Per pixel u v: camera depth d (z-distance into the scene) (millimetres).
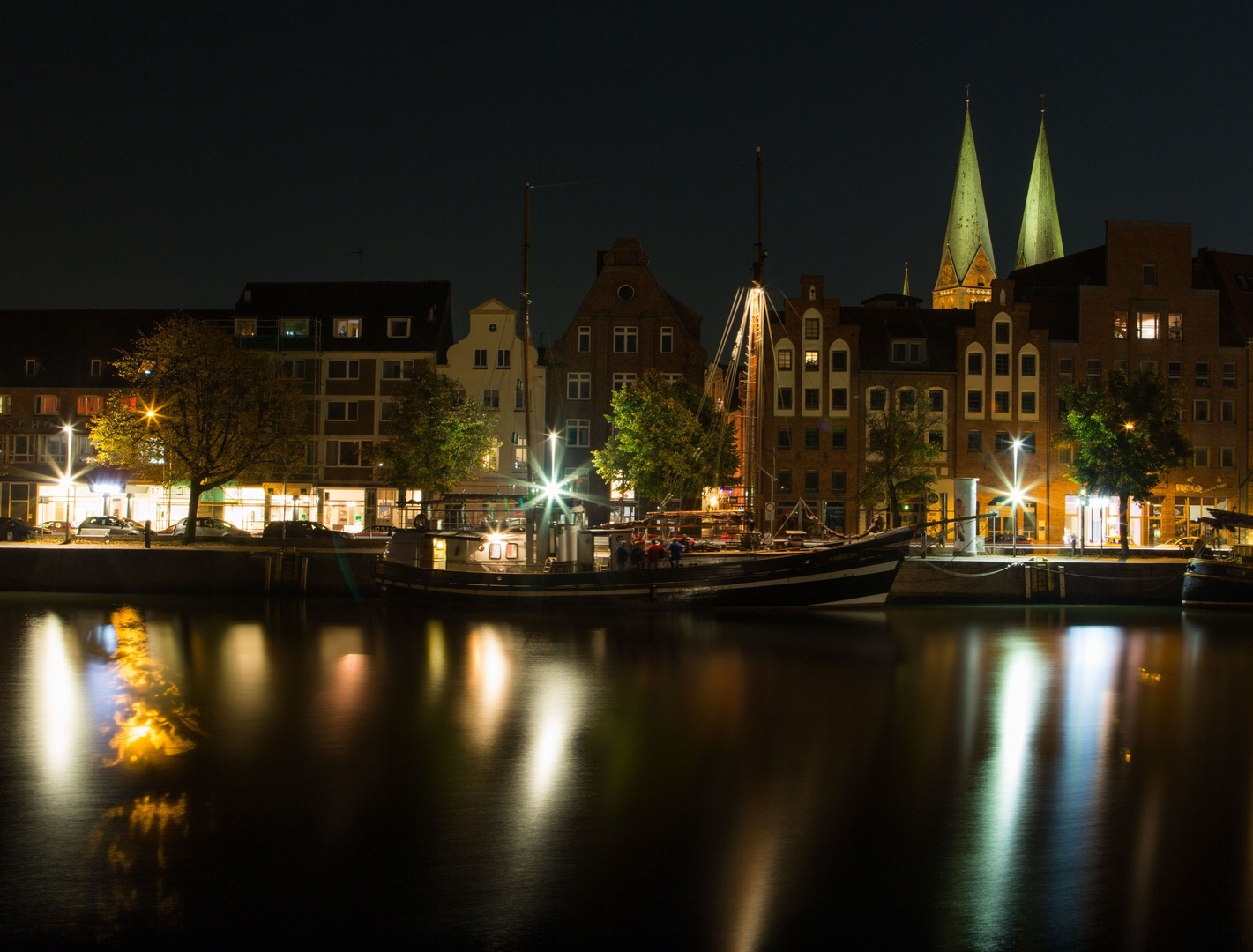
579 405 79562
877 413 78500
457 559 49156
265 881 16219
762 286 55812
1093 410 65562
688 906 15453
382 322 82000
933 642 39406
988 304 80562
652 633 40656
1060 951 14219
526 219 57719
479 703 28812
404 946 14219
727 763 22969
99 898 15586
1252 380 82312
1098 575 51188
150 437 60281
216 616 44938
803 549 51188
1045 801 20422
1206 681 32781
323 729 25812
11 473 80500
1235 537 63656
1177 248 82312
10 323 85188
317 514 79375
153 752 23625
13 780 21375
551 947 14219
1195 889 16203
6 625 42250
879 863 17141
